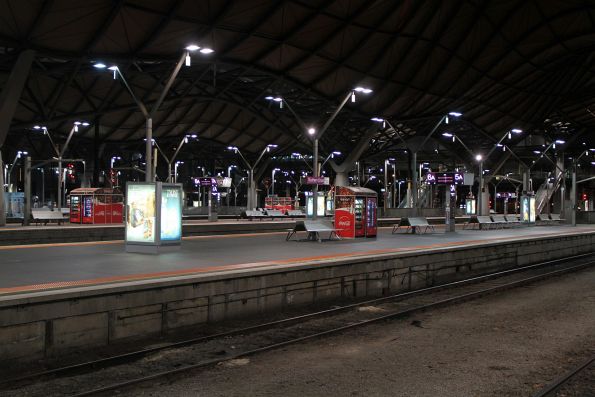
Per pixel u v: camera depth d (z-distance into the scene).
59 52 36.22
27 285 11.15
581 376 8.92
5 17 31.44
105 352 10.45
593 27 49.09
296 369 9.37
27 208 38.53
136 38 36.91
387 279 18.31
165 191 19.12
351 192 26.20
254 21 38.53
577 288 19.27
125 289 11.07
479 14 44.75
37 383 8.62
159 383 8.59
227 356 10.02
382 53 46.53
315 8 38.38
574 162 48.91
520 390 8.26
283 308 14.68
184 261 15.98
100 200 40.03
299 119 38.59
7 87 35.38
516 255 26.83
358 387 8.41
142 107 26.27
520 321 13.55
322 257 17.20
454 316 14.23
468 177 47.75
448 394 8.07
